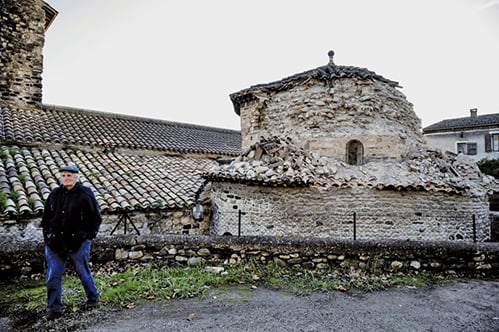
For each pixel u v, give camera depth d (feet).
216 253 18.58
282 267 18.08
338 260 18.16
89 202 12.80
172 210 29.66
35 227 23.54
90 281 13.01
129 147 40.83
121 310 13.01
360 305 13.92
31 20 42.47
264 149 27.68
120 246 17.58
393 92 29.50
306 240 18.38
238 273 17.20
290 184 24.00
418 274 17.71
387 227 24.48
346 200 24.61
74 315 12.43
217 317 12.57
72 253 12.64
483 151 77.61
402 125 29.07
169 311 13.02
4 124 35.99
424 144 30.89
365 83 27.76
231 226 27.09
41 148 34.55
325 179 24.88
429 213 24.86
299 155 26.43
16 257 15.65
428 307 13.85
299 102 28.84
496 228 31.12
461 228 25.36
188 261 18.17
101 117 49.11
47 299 13.04
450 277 17.48
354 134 27.32
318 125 27.84
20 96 41.68
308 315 12.89
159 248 18.04
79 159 34.65
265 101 31.32
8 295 13.98
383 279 16.87
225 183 28.17
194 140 52.26
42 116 41.78
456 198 25.36
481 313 13.37
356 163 28.76
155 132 50.37
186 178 36.27
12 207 22.49
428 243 18.26
